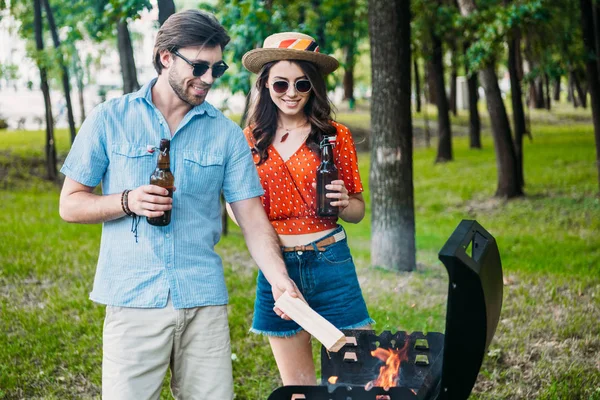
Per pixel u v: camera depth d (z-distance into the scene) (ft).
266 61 11.70
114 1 27.66
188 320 9.30
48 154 51.70
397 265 25.73
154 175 9.15
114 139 9.30
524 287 22.70
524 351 16.61
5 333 18.60
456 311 8.34
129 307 9.17
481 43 40.34
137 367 9.16
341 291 11.53
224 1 30.42
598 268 25.31
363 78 121.80
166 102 9.49
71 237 31.32
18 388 15.28
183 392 9.66
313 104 11.76
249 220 10.03
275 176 11.57
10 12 49.57
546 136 85.76
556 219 37.91
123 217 9.23
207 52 9.12
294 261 11.48
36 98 94.22
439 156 66.54
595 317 19.11
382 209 25.77
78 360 16.72
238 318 19.60
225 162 9.78
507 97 125.90
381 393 8.62
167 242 9.23
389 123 25.53
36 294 22.30
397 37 25.52
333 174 11.47
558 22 54.54
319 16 39.24
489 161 64.34
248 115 12.07
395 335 10.16
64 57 46.29
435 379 9.45
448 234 35.17
